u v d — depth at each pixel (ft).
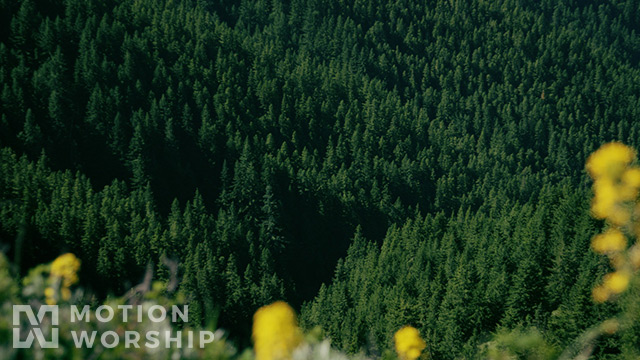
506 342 18.62
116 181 336.08
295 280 354.33
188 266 241.55
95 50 470.39
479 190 459.32
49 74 433.07
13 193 285.23
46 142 384.06
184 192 402.72
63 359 10.50
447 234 283.59
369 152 477.36
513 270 191.72
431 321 144.77
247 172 378.12
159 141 415.03
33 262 231.30
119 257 241.55
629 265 14.08
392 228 319.47
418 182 450.30
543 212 220.23
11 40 483.51
